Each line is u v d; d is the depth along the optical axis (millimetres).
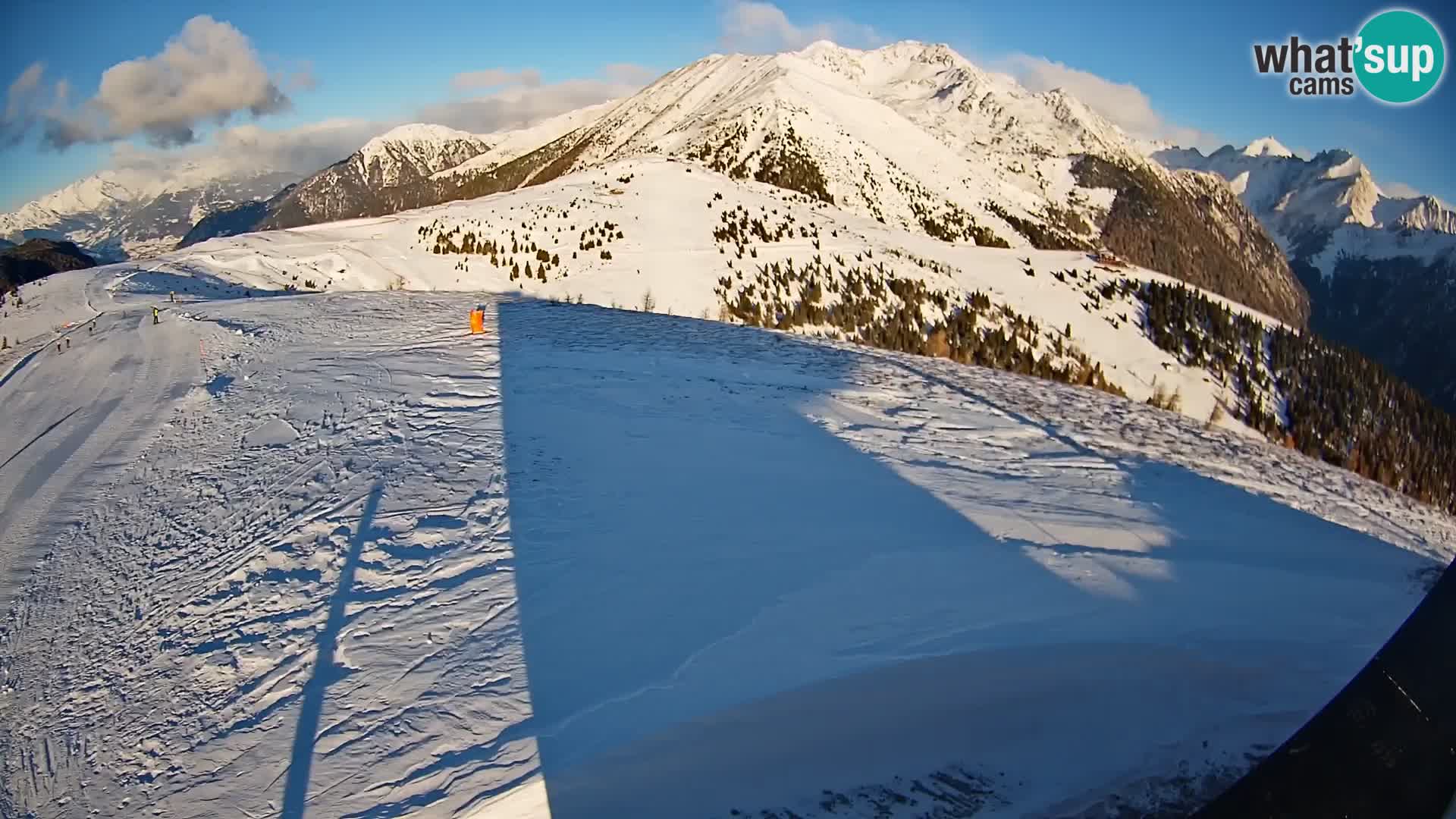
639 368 16391
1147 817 4582
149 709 6172
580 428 11828
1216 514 9898
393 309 24250
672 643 5926
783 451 11094
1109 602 6832
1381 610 7215
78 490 11727
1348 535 9695
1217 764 5023
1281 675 5918
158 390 16688
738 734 5031
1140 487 10945
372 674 5895
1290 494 12250
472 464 10227
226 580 8008
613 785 4645
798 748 4977
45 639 7828
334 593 7262
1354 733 3305
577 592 6781
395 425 12086
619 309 27156
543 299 29609
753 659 5723
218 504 10203
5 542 10219
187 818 4801
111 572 9016
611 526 8180
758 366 17469
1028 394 17875
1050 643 6059
